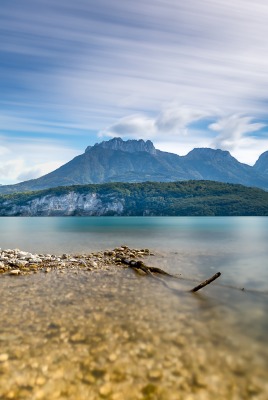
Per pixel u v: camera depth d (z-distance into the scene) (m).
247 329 11.10
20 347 9.55
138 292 16.34
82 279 19.31
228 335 10.54
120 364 8.59
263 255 31.88
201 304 14.20
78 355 9.06
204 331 10.88
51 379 7.88
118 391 7.42
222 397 7.20
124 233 72.94
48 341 9.98
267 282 19.05
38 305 13.80
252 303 14.44
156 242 48.22
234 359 8.87
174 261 27.59
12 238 58.06
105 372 8.20
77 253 33.53
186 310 13.27
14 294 15.68
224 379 7.89
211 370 8.29
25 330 10.88
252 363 8.66
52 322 11.66
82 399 7.14
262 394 7.31
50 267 23.06
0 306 13.62
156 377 7.98
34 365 8.50
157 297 15.35
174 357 8.97
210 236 61.22
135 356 9.02
